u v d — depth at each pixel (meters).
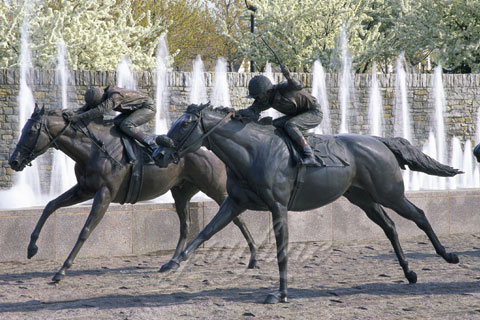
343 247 12.47
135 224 11.80
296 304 7.85
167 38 50.56
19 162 9.61
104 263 10.88
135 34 41.75
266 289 8.71
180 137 7.98
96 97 9.98
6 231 10.77
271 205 8.12
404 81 29.92
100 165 9.78
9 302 8.07
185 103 26.59
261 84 8.35
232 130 8.14
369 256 11.43
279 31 44.69
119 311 7.55
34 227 10.99
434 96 30.28
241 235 12.37
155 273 9.98
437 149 30.45
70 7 34.50
